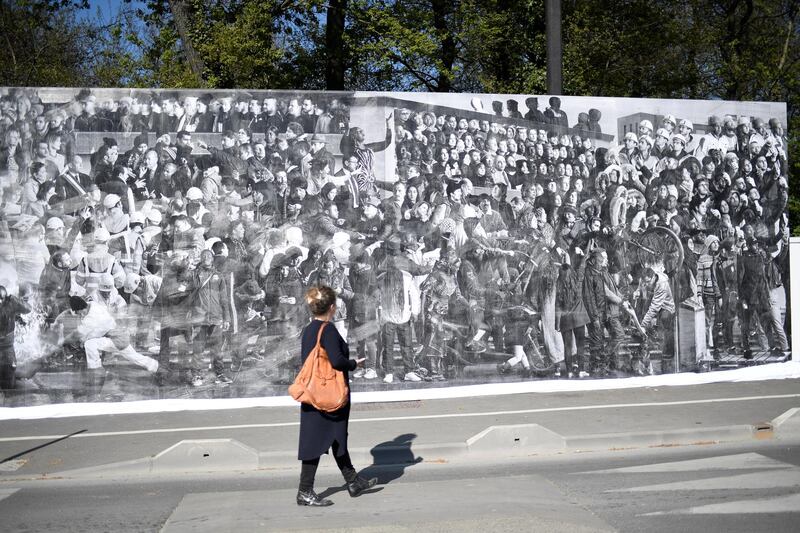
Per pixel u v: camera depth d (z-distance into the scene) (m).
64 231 11.90
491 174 12.94
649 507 6.73
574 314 13.15
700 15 25.52
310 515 6.73
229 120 12.30
